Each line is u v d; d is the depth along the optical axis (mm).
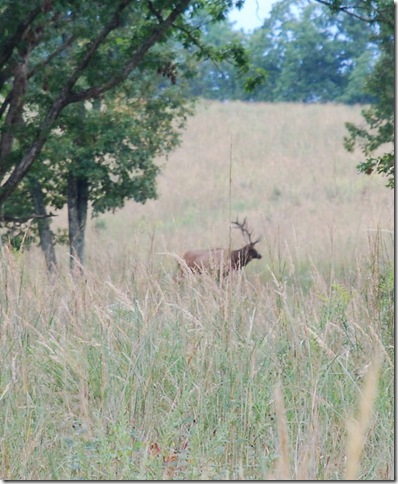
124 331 14320
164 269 15805
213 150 102938
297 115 117938
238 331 14492
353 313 15000
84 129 33781
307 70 134875
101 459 11406
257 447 11945
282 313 14703
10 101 30938
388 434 11984
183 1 30516
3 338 14102
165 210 77938
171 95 41312
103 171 40094
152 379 13281
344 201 77438
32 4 28609
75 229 40438
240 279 14836
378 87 39562
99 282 15984
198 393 12844
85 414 11953
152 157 42125
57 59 32375
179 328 14586
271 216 70188
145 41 30781
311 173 92812
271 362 13734
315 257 33438
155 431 12523
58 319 15078
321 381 13180
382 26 31375
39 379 13477
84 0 28953
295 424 12328
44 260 17656
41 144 30484
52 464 11352
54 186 42844
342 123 113688
